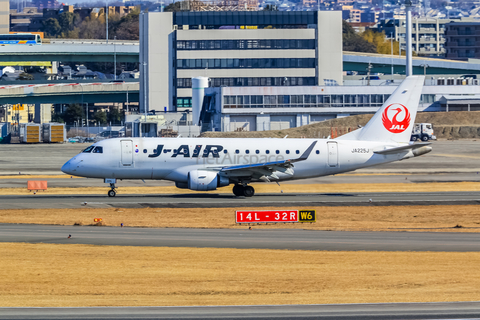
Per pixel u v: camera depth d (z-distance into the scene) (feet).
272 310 342.03
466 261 465.88
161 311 340.18
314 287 392.27
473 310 341.41
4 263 446.60
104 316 330.34
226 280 408.46
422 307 348.18
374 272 431.02
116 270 431.43
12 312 337.11
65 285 393.70
